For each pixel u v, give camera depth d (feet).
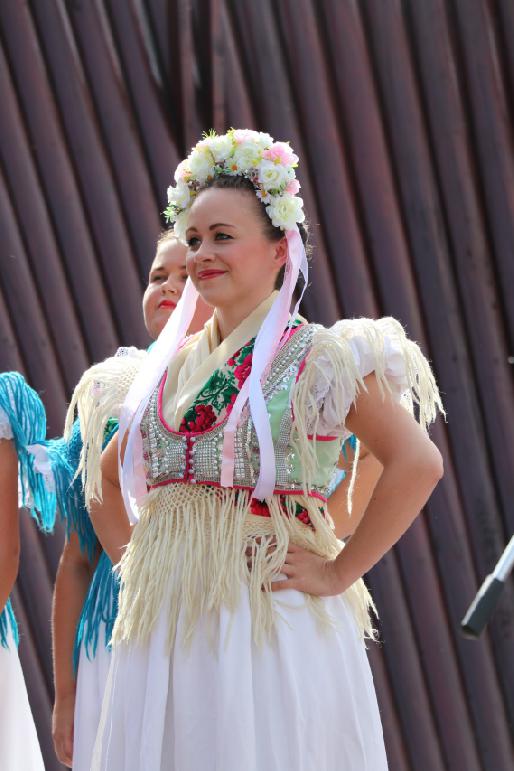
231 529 25.11
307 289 47.24
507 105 46.98
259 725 24.12
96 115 46.47
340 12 46.29
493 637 48.32
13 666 32.81
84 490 30.07
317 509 26.00
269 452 25.03
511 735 48.44
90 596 31.86
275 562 25.03
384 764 25.52
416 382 26.25
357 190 47.01
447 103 46.85
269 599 24.76
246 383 25.62
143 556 25.90
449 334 47.47
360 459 30.17
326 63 46.50
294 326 26.50
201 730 24.23
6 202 46.34
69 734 32.22
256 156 26.48
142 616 25.20
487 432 47.73
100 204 46.70
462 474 47.85
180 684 24.48
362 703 25.32
